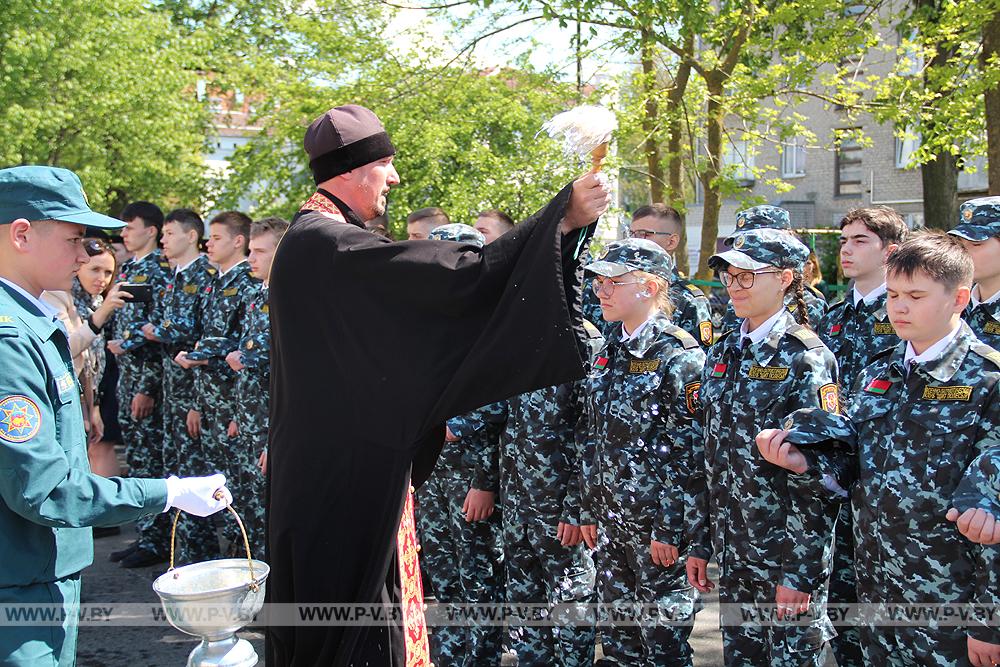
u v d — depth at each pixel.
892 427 2.68
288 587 2.21
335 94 10.14
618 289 3.36
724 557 3.02
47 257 2.39
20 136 11.15
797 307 3.21
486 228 4.66
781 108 10.88
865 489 2.72
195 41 14.05
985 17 7.23
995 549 2.39
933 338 2.64
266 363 4.86
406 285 2.00
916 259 2.60
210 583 2.31
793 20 8.07
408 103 10.02
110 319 6.62
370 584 2.12
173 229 5.79
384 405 2.05
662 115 8.93
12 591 2.22
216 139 19.02
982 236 3.45
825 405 2.88
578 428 3.61
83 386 5.34
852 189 20.81
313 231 2.18
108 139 13.38
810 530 2.82
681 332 3.38
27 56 10.98
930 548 2.56
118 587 5.17
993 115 7.74
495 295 1.97
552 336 1.86
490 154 9.82
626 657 3.46
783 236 3.07
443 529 3.98
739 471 2.95
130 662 4.11
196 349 5.32
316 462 2.14
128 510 2.31
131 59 12.44
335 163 2.36
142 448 6.26
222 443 5.34
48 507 2.18
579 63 9.67
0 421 2.14
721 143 9.71
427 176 10.04
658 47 9.01
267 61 11.39
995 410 2.50
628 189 15.02
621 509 3.30
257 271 4.88
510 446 3.67
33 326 2.31
